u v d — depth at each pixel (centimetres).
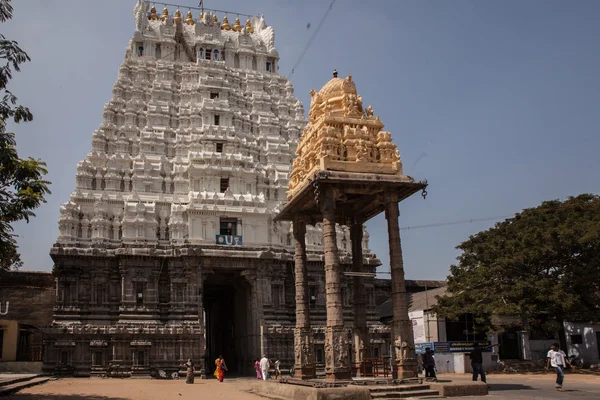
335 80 3675
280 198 7106
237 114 7406
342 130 3419
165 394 3475
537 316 5512
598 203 5434
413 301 7331
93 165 6662
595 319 5081
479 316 5622
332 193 3155
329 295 3058
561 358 3055
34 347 6931
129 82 7331
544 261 5147
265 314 6244
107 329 5731
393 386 2841
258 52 8250
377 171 3272
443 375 5234
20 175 2661
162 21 8044
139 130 7019
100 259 6084
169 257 6125
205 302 8506
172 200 6612
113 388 4025
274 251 6525
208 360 8612
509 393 2886
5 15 2459
